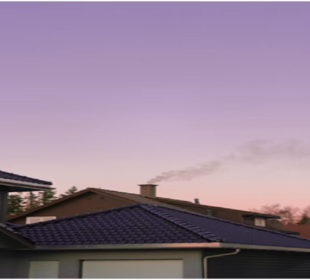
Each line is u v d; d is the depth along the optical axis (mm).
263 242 12891
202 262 10625
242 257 12219
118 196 24891
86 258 12023
